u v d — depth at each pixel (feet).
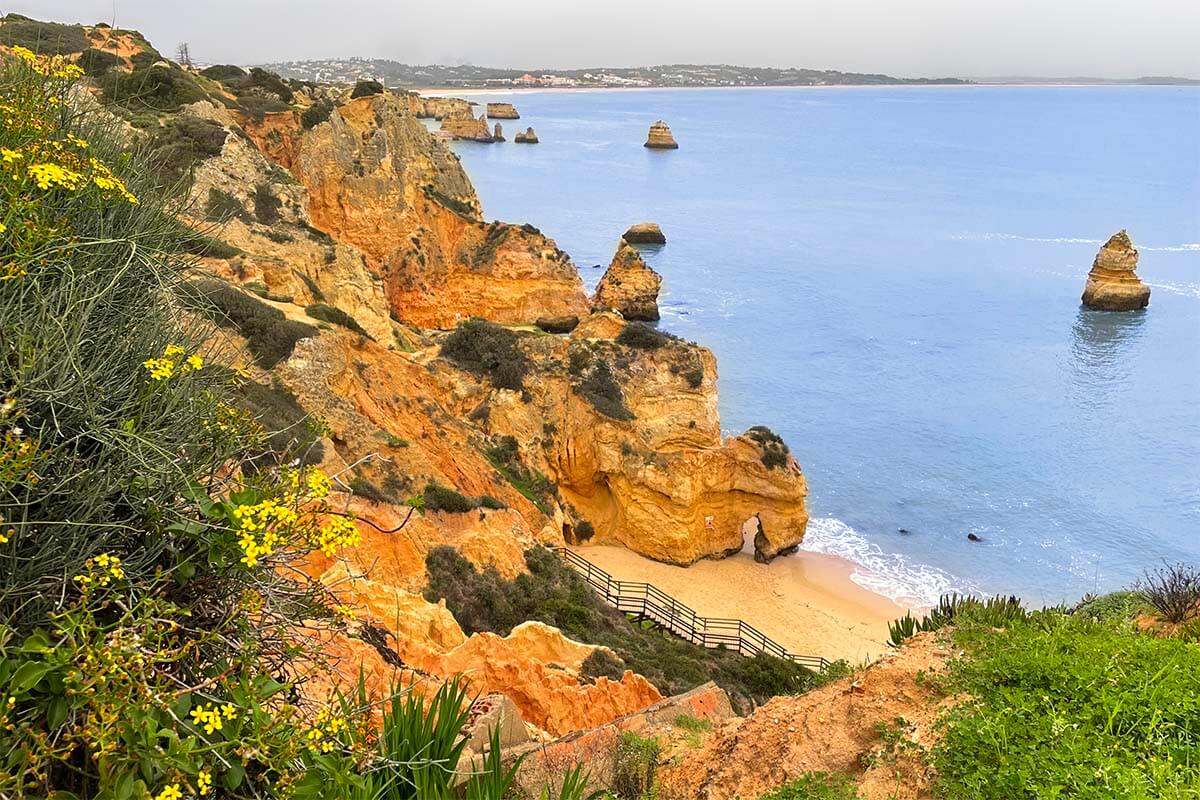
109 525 14.79
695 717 41.57
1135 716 25.59
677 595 126.72
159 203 18.94
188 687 15.66
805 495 141.18
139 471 15.79
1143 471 182.09
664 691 68.23
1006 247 405.59
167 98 165.48
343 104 247.91
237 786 15.80
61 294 15.38
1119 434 201.26
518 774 31.45
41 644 13.56
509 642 60.64
